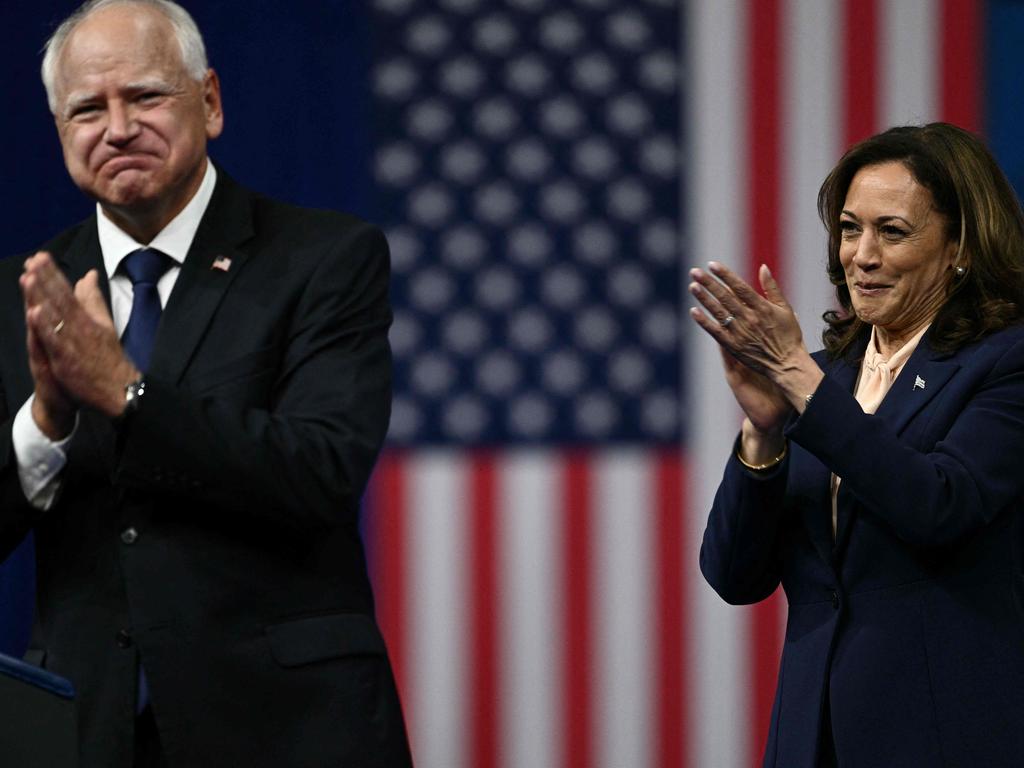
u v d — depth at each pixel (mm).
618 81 21719
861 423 9148
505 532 21172
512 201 21656
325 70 21344
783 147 21516
